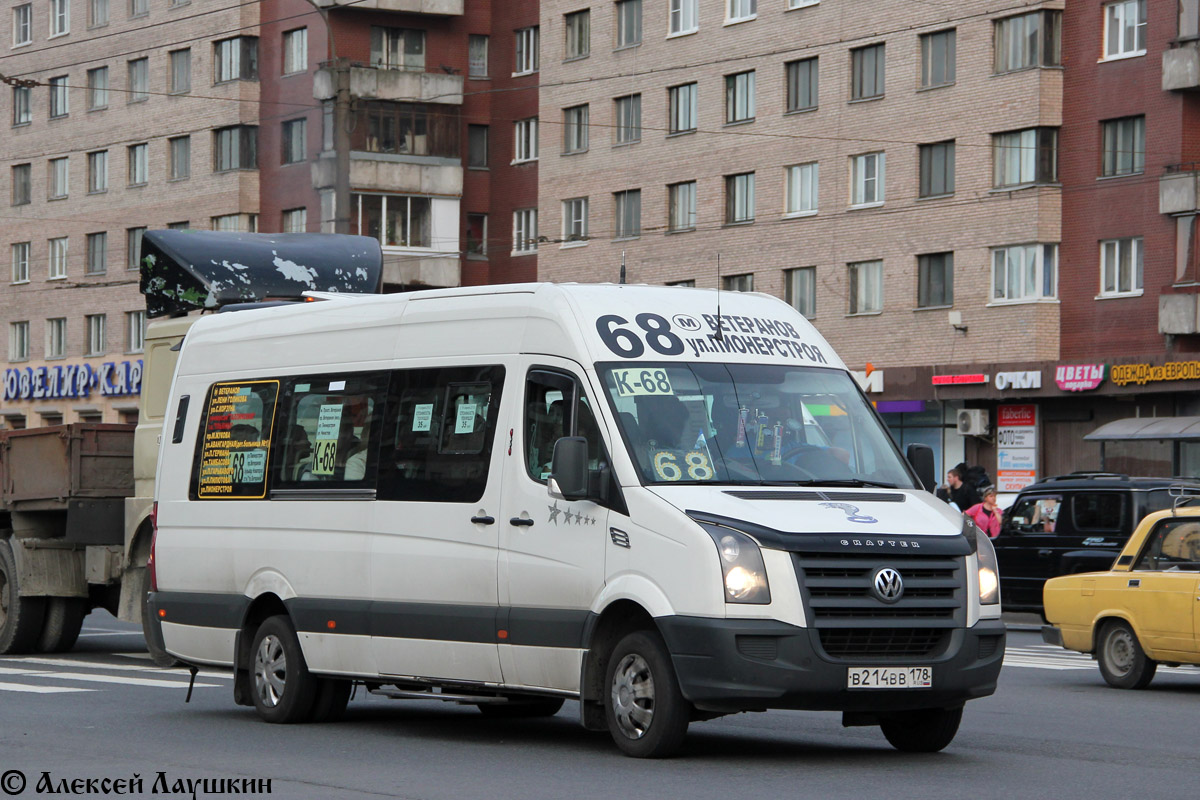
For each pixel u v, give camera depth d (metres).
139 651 27.34
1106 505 33.25
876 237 62.72
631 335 14.62
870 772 13.37
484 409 15.24
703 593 13.15
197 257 24.67
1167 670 25.14
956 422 61.00
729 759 14.00
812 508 13.64
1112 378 55.12
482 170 80.44
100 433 24.97
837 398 15.12
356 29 78.25
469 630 14.98
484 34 80.44
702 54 69.00
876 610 13.34
